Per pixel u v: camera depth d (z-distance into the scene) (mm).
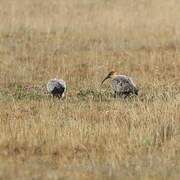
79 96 19391
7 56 25781
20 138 14023
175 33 29453
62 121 15602
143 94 19406
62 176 11922
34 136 14125
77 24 31656
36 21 32188
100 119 15992
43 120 15508
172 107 16344
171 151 13430
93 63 24391
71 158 13219
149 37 28766
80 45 27906
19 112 16969
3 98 18922
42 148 13617
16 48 27422
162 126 14836
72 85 21188
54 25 31656
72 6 36969
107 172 12172
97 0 38562
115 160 12922
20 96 19297
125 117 15859
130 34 29578
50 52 26562
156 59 24594
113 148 13578
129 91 18562
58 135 14258
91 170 12281
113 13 33688
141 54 25672
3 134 14203
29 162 12852
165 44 27531
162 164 12648
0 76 22453
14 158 13062
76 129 14617
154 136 14312
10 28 30891
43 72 23109
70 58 25297
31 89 20609
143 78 22031
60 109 17156
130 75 22625
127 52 26094
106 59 25016
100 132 14438
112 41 28422
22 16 33656
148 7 35625
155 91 19766
